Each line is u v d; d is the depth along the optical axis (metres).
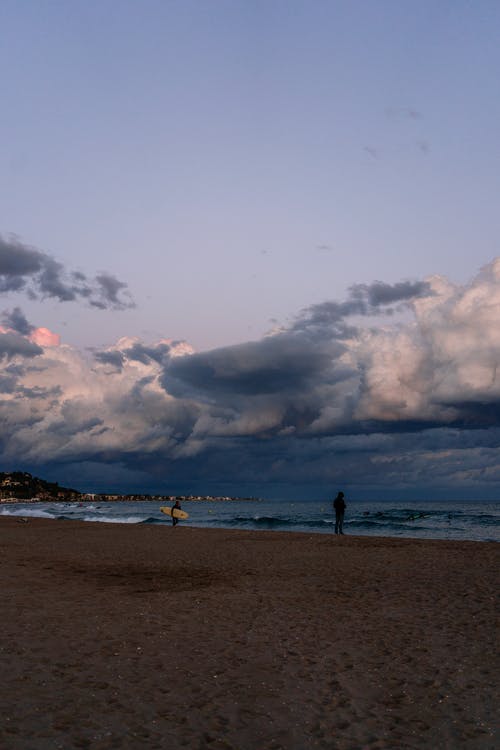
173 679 6.74
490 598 12.23
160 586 13.72
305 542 26.56
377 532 50.06
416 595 12.71
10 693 6.01
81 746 4.82
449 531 50.84
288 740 5.15
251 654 7.93
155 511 116.94
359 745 5.08
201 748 4.91
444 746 5.09
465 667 7.42
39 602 11.14
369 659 7.75
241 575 15.85
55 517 71.50
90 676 6.72
